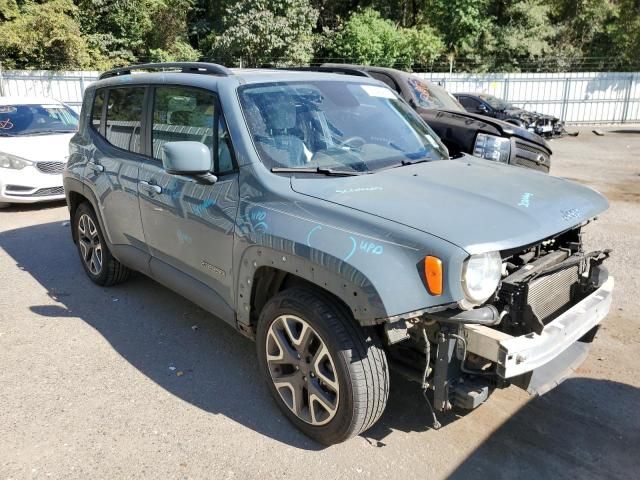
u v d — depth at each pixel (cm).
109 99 494
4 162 833
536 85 2550
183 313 481
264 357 331
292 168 331
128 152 454
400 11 3012
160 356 409
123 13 2462
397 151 377
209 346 425
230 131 346
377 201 289
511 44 2864
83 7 2438
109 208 471
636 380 377
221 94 361
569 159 1409
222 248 345
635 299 504
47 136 905
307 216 294
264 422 333
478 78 2523
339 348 280
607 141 1842
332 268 271
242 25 2311
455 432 324
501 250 260
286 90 377
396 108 427
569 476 290
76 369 391
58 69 2259
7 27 2131
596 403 352
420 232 260
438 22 2855
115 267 516
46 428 326
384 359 285
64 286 541
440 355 272
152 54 2516
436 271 249
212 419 335
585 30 3152
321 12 2881
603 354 409
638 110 2617
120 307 492
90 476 288
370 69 889
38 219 802
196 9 2761
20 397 356
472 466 297
